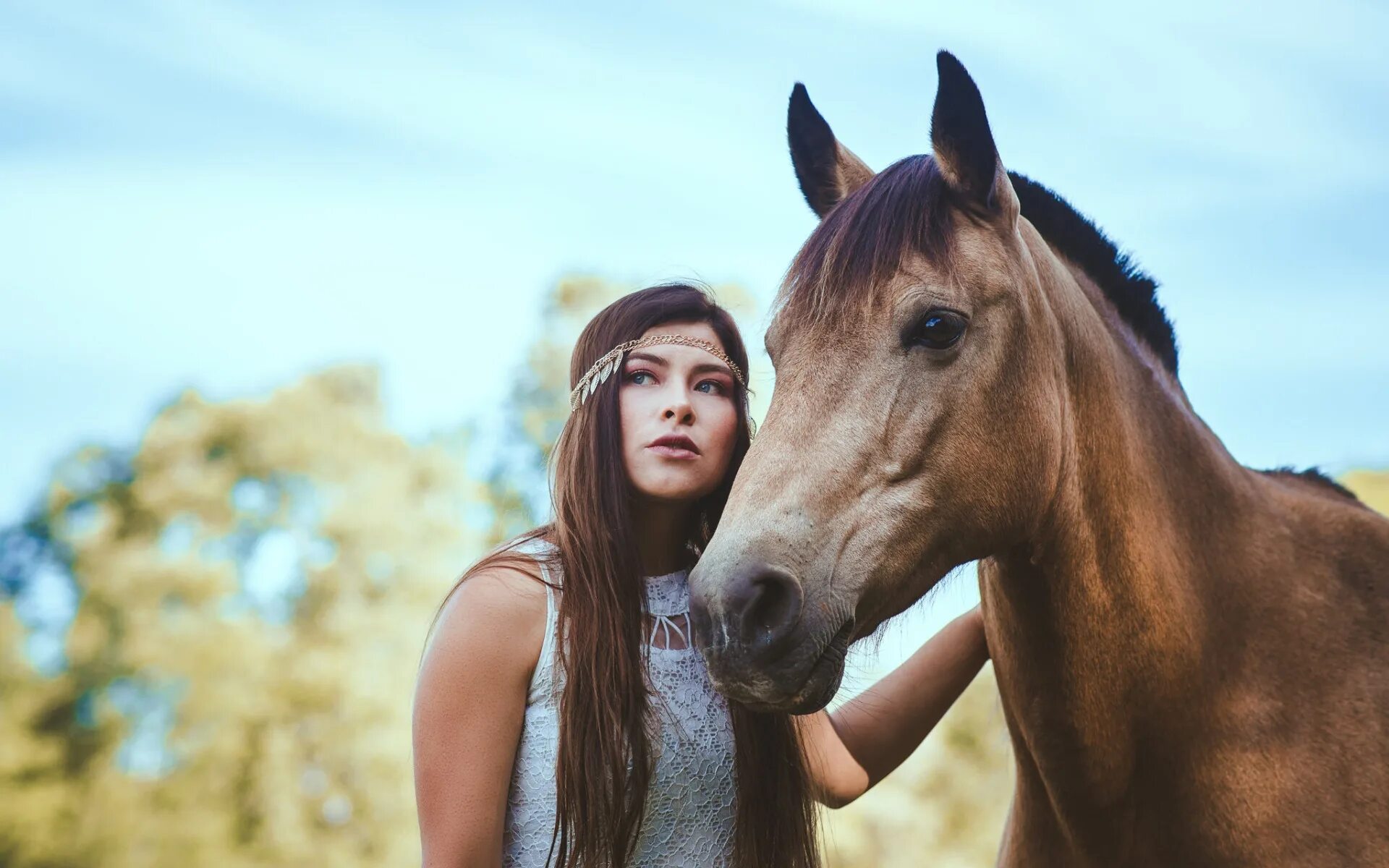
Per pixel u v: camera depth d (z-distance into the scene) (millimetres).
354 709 14484
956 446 1671
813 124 2027
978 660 2316
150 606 15922
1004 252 1717
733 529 1562
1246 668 1834
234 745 14570
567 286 15242
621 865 1763
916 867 11773
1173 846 1844
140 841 14594
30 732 16078
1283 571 1910
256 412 16844
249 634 15312
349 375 17625
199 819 14391
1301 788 1768
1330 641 1850
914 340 1658
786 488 1601
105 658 15922
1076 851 1934
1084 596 1806
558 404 14836
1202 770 1810
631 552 1847
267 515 16469
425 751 1744
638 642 1825
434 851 1709
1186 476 1934
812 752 2113
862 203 1732
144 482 16703
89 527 16984
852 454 1629
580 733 1753
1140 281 2121
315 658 14773
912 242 1673
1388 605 1882
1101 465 1829
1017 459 1716
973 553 1756
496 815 1745
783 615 1519
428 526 15617
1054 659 1842
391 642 14844
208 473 16641
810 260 1726
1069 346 1831
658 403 1867
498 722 1771
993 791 12375
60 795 15375
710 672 1520
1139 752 1840
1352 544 1955
